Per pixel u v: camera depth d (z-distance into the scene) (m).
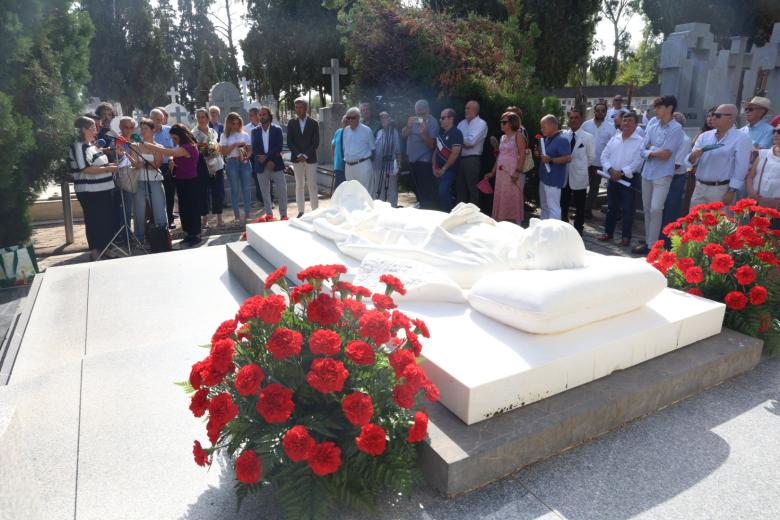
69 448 2.40
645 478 2.12
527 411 2.28
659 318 2.79
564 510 1.96
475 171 7.09
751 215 4.54
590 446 2.31
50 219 9.80
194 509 2.02
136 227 7.30
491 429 2.16
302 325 2.02
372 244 3.73
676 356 2.77
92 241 6.73
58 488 2.15
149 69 27.95
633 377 2.56
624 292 2.64
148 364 3.17
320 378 1.73
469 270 3.14
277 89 28.61
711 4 17.55
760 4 16.73
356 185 4.78
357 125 7.61
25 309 4.29
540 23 17.47
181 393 2.85
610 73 34.12
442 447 2.05
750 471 2.15
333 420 1.89
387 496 2.03
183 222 7.51
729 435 2.38
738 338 2.97
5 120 5.90
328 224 4.51
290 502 1.79
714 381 2.77
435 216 3.72
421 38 8.82
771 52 9.59
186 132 7.20
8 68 6.30
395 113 9.50
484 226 3.43
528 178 8.16
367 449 1.74
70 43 7.76
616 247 6.46
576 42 18.19
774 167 4.36
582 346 2.48
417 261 3.30
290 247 4.29
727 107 4.87
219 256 5.68
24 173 6.69
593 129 8.25
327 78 26.83
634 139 6.25
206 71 34.00
